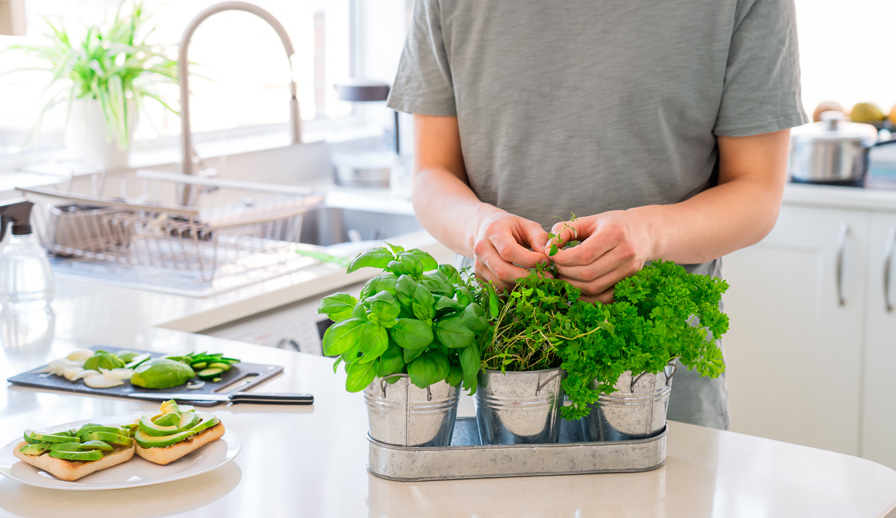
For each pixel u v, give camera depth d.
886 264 2.19
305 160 2.64
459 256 1.21
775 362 2.40
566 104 1.06
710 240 0.94
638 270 0.80
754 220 0.98
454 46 1.11
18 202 1.41
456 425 0.85
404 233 2.23
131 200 1.77
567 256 0.77
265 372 1.07
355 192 2.50
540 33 1.06
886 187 2.26
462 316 0.72
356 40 2.95
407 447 0.74
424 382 0.71
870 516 0.69
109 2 2.09
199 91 2.43
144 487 0.75
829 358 2.32
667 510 0.70
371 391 0.75
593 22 1.04
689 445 0.84
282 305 1.65
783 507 0.70
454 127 1.18
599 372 0.74
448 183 1.09
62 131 2.12
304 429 0.88
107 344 1.23
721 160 1.08
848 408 2.31
